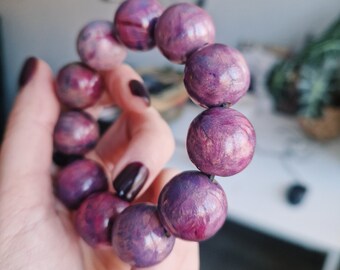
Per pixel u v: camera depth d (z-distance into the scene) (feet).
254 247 1.38
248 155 0.29
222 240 1.40
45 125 0.51
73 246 0.47
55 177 0.48
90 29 0.43
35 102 0.51
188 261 0.47
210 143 0.29
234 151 0.29
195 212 0.29
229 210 0.87
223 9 1.21
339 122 1.10
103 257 0.47
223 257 1.33
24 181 0.48
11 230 0.45
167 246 0.33
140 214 0.33
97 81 0.48
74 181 0.41
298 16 1.19
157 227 0.33
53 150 0.51
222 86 0.31
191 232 0.30
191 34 0.33
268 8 1.19
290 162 1.03
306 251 1.36
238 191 0.92
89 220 0.37
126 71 0.54
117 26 0.39
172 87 1.05
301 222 0.84
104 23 0.43
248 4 1.19
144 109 0.53
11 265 0.43
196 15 0.34
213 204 0.30
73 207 0.42
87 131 0.48
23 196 0.47
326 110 1.09
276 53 1.22
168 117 1.06
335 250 0.80
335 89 1.11
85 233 0.37
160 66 1.14
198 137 0.29
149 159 0.46
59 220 0.48
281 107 1.23
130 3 0.38
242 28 1.24
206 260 1.32
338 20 1.09
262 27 1.23
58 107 0.53
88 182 0.41
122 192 0.41
